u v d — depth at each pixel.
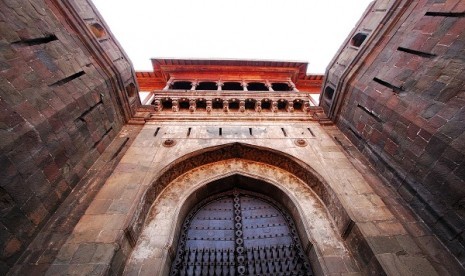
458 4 4.88
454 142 4.44
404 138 5.63
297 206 6.09
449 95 4.71
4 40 4.18
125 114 8.23
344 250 5.11
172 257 5.22
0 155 3.70
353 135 7.67
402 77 5.93
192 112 9.09
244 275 5.11
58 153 5.01
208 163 7.46
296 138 7.90
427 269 4.11
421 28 5.70
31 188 4.26
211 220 6.41
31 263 3.96
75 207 5.12
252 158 7.57
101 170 6.21
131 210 5.09
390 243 4.55
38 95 4.66
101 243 4.38
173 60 12.32
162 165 6.43
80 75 6.12
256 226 6.25
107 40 7.79
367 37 7.41
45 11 5.39
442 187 4.62
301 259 5.39
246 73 12.87
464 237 4.15
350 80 7.85
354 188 5.91
